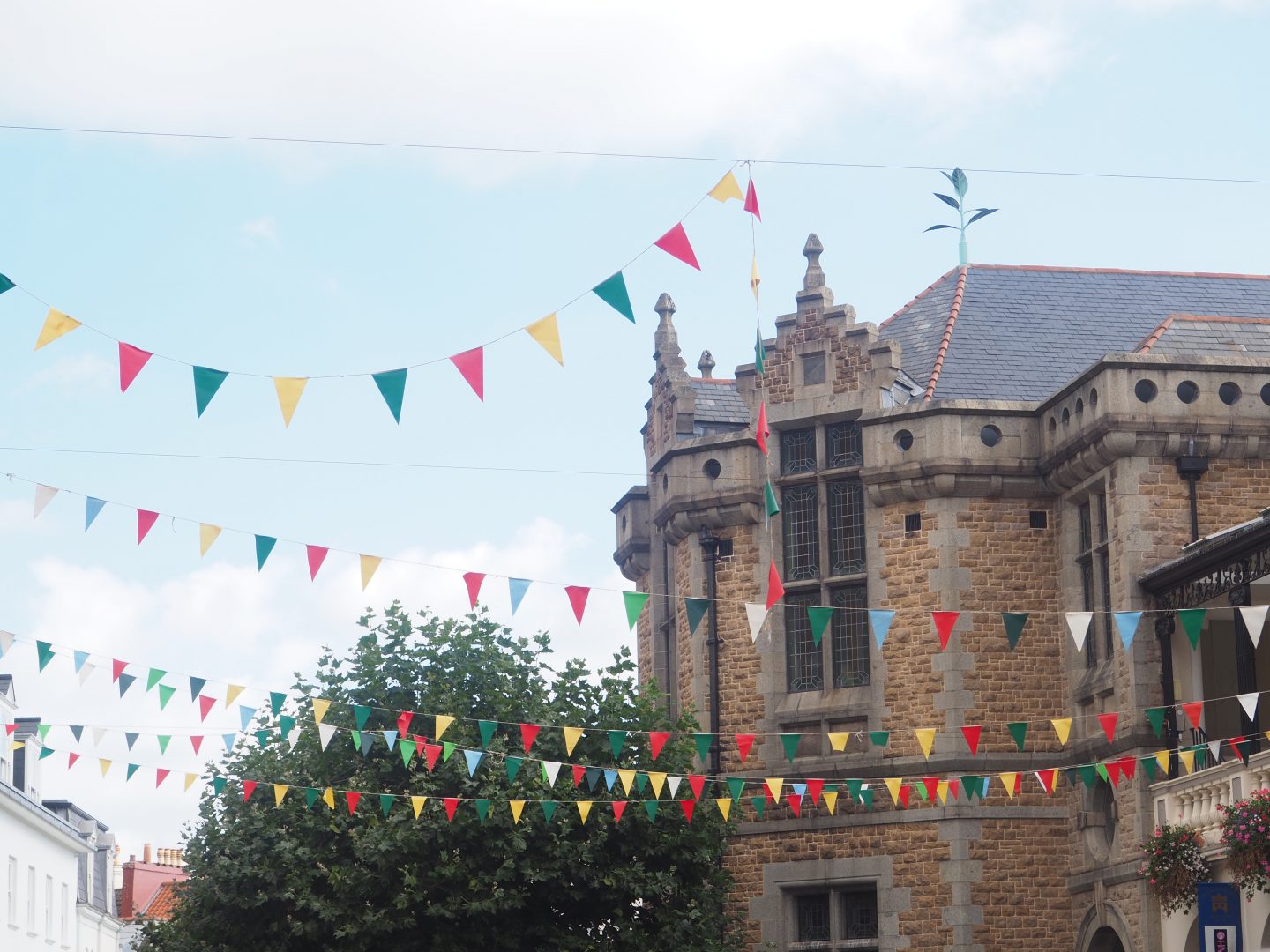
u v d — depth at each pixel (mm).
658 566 35125
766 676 31422
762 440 20484
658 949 28359
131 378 15906
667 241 16062
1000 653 30094
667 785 29156
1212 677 29734
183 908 31562
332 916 27562
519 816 26719
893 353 31391
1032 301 34000
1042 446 30578
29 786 54438
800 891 30656
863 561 31250
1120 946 29109
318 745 29203
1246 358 29203
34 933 51688
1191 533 28641
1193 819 25938
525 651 30375
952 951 29203
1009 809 29688
